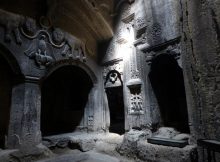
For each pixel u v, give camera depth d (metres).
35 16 6.20
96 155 5.98
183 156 4.34
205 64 4.18
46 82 8.87
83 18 7.20
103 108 7.80
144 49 6.21
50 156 5.75
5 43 5.45
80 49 7.42
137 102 6.39
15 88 5.86
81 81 8.45
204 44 4.21
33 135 5.88
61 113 8.99
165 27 5.58
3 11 5.46
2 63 5.98
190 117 4.77
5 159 4.95
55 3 6.29
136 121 6.32
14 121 5.64
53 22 6.62
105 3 7.07
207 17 4.15
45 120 8.70
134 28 6.66
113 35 7.60
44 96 8.76
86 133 7.76
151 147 5.05
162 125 6.11
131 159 5.43
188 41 4.78
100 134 7.46
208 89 4.11
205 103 4.18
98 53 8.20
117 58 7.34
